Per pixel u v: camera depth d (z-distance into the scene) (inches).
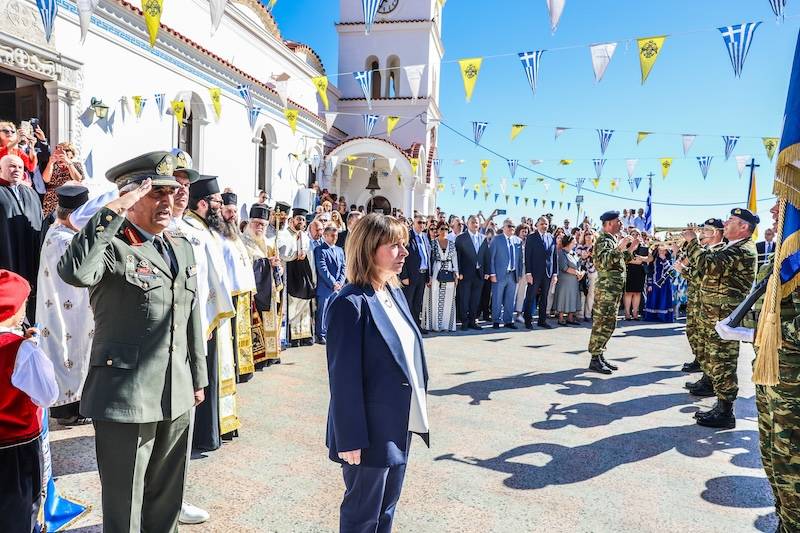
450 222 442.0
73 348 163.5
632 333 401.1
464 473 149.5
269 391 216.5
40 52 257.6
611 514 129.1
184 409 98.0
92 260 84.2
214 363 157.2
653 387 246.4
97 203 128.3
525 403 216.2
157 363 93.9
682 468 157.4
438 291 380.2
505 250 396.2
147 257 94.5
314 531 116.4
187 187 135.7
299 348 298.0
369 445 86.4
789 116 90.6
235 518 121.1
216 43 453.7
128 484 91.7
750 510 133.2
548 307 470.6
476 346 328.5
